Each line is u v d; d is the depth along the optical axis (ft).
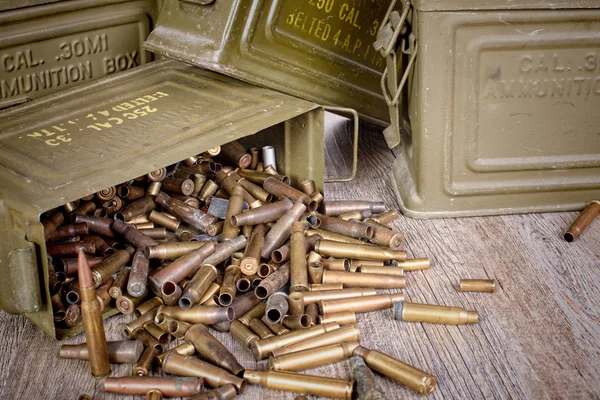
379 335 1.94
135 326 1.91
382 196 2.58
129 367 1.85
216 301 1.98
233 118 2.26
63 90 2.57
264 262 2.14
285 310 1.91
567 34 2.23
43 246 1.79
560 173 2.39
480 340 1.92
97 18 2.67
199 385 1.74
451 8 2.17
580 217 2.33
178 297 1.96
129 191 2.30
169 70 2.65
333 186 2.65
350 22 2.59
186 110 2.34
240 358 1.88
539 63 2.26
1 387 1.79
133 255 2.09
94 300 1.75
